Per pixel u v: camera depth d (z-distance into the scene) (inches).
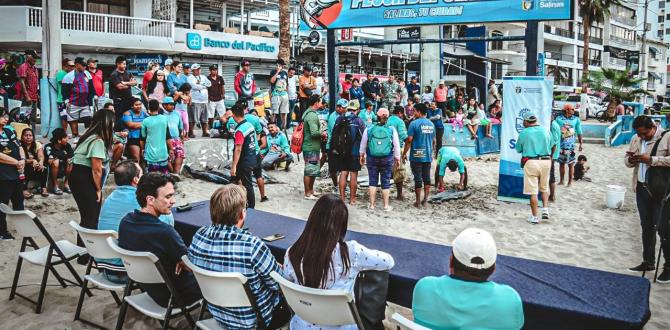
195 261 135.3
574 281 132.0
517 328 102.4
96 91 464.1
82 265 228.2
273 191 400.2
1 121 261.1
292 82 631.8
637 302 118.2
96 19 902.4
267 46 1197.7
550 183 390.6
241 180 306.0
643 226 231.1
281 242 161.2
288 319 139.6
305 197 377.1
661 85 3373.5
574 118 490.9
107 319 176.7
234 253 130.3
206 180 418.9
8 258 235.9
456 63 1212.5
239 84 552.1
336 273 118.0
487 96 994.7
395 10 434.9
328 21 464.4
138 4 975.6
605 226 323.3
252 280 131.0
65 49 919.7
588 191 436.5
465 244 103.7
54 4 469.7
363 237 169.5
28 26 832.9
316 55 1395.2
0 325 171.8
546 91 367.6
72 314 180.1
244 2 1210.0
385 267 123.3
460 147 644.1
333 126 387.2
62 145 345.1
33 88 494.9
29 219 176.9
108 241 147.6
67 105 440.8
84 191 212.4
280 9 764.0
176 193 372.2
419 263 143.9
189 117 486.6
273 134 481.7
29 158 327.0
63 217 301.0
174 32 1010.7
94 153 209.0
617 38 2974.9
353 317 110.9
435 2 417.1
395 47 1674.5
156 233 145.2
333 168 402.6
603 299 119.9
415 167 362.3
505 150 382.3
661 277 221.5
